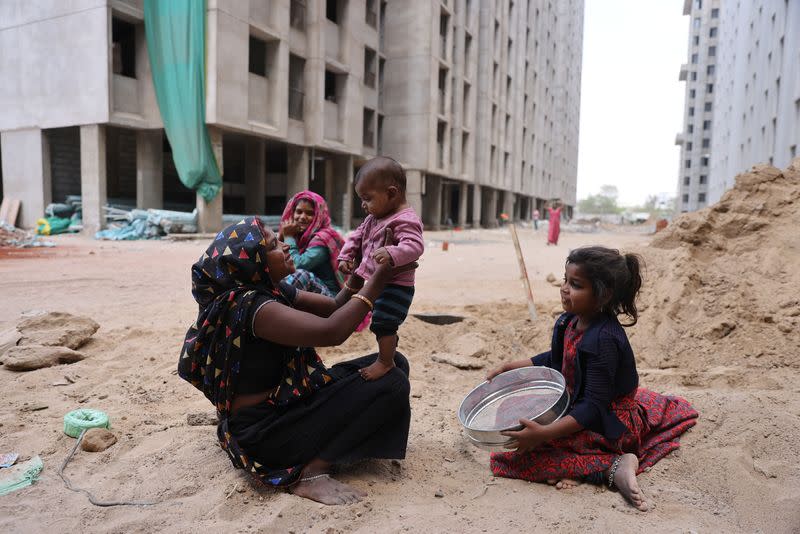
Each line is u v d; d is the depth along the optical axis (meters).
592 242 27.02
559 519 2.46
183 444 3.22
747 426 3.21
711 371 4.42
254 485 2.74
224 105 20.50
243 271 2.62
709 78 78.00
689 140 81.44
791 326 4.69
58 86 21.22
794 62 20.20
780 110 21.98
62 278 10.09
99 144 20.81
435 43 33.78
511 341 5.82
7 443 3.25
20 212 22.95
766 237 5.80
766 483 2.72
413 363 5.19
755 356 4.59
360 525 2.41
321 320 2.53
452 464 3.12
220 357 2.67
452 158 38.91
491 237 31.36
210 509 2.53
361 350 5.47
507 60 48.75
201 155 20.53
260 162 26.20
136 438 3.34
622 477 2.68
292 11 24.38
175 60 20.17
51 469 2.94
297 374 2.74
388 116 34.12
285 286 2.95
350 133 28.42
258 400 2.77
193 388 4.27
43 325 5.39
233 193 29.77
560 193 74.19
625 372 2.84
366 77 31.38
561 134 72.56
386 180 3.12
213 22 19.88
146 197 21.77
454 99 38.62
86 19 20.20
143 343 5.48
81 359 4.93
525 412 2.91
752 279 5.34
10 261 12.70
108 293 8.63
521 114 52.44
